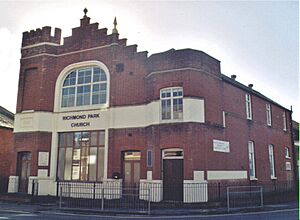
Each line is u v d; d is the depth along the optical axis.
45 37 24.91
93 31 24.11
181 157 19.17
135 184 21.19
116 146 21.88
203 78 20.23
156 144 19.77
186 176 18.47
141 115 21.55
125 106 22.11
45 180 23.09
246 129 25.06
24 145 24.03
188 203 17.91
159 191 19.09
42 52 24.73
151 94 20.78
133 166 21.53
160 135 19.72
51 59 24.86
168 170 19.42
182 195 18.69
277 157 29.72
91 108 23.27
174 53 20.22
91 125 23.03
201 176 18.69
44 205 18.86
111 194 20.78
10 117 33.47
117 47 23.11
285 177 30.66
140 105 21.70
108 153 21.97
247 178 23.86
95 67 23.94
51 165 23.48
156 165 19.56
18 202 20.52
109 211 15.97
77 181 22.66
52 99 24.48
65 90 24.62
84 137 23.31
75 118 23.64
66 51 24.77
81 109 23.55
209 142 19.98
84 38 24.34
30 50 25.28
